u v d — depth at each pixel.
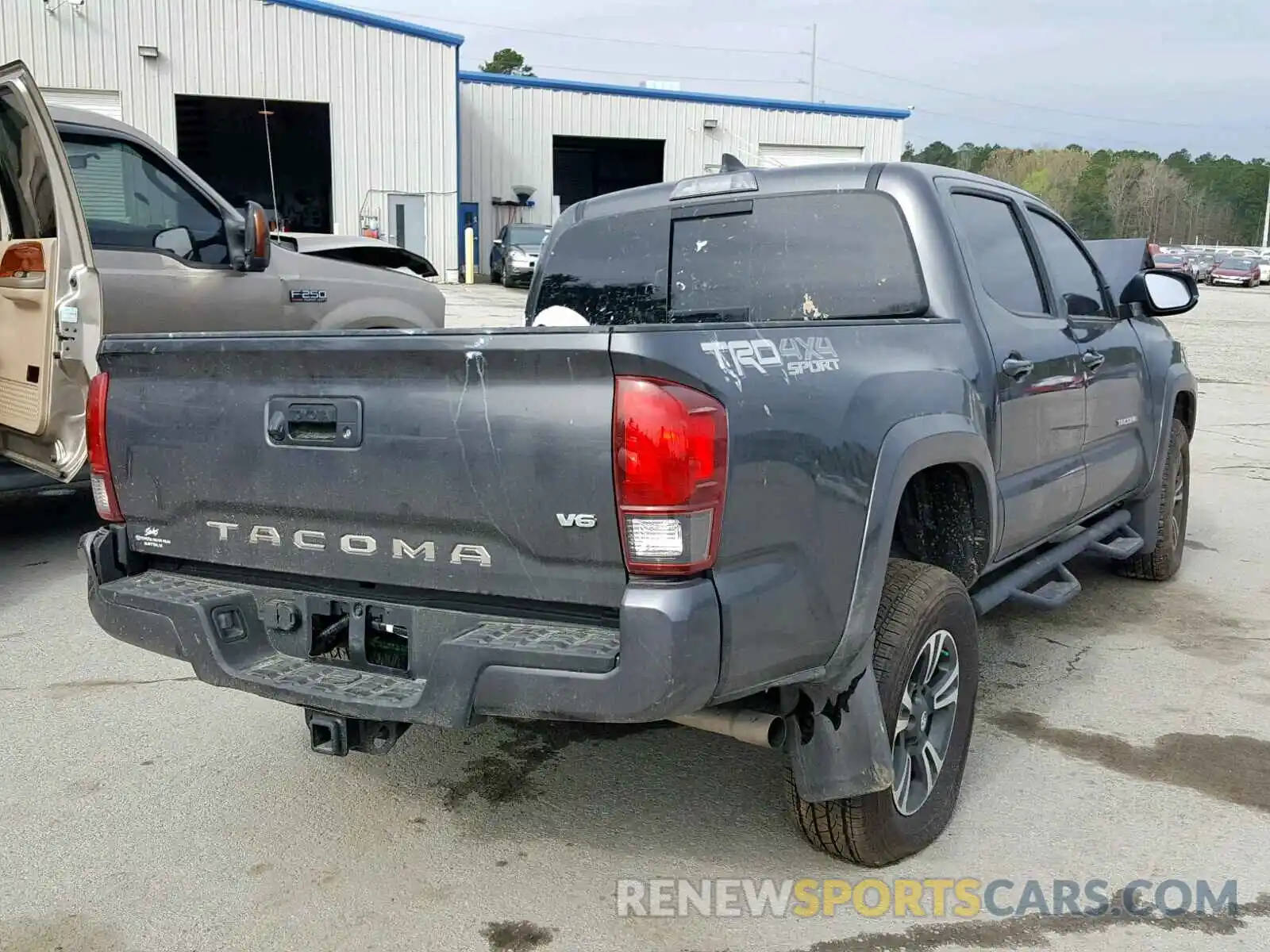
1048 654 4.83
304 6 27.44
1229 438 10.78
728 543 2.44
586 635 2.50
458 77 29.50
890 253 3.77
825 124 36.53
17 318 5.65
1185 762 3.77
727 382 2.46
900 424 2.98
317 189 30.05
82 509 7.53
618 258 4.47
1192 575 6.09
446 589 2.66
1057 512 4.30
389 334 2.61
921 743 3.15
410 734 3.98
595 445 2.39
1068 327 4.38
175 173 6.27
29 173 5.55
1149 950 2.72
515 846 3.22
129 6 25.84
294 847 3.21
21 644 4.88
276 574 3.02
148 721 4.09
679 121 35.28
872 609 2.81
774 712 2.79
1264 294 45.28
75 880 3.03
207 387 2.97
